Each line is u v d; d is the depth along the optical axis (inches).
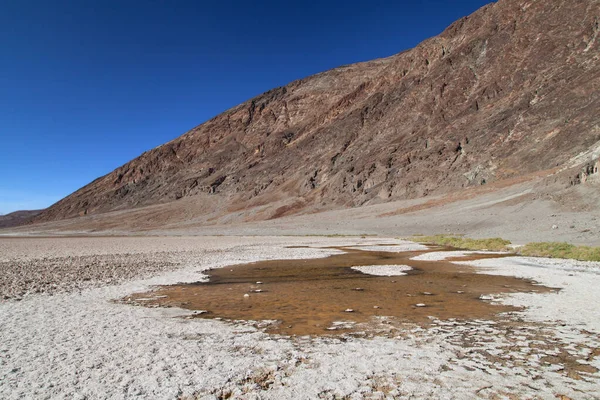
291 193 5132.9
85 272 815.7
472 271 744.3
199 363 263.1
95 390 220.5
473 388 219.9
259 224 3875.5
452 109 4288.9
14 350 291.9
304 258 1106.1
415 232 2235.5
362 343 306.0
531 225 1590.8
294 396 211.9
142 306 465.4
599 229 1246.9
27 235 5398.6
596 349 283.7
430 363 259.3
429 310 422.6
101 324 372.5
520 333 326.3
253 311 433.4
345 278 697.0
